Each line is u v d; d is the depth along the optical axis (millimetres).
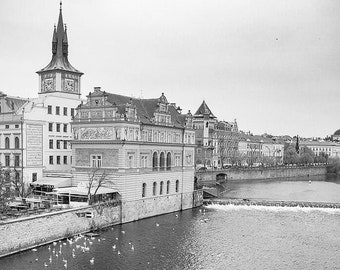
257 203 122125
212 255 71250
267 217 104625
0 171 80750
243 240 81375
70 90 119750
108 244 75000
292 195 149500
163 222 94812
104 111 93312
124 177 90625
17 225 67125
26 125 101812
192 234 84500
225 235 84812
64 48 120250
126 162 91188
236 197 139750
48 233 72562
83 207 80312
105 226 86188
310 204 119938
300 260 69938
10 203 81750
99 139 93562
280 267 66312
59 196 88438
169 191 107812
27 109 105438
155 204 101500
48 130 109062
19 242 67625
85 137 95812
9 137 103562
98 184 89750
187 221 96750
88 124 95062
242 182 196250
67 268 62031
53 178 100750
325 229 92188
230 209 115562
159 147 103188
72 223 77750
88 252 69812
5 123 104188
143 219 97125
